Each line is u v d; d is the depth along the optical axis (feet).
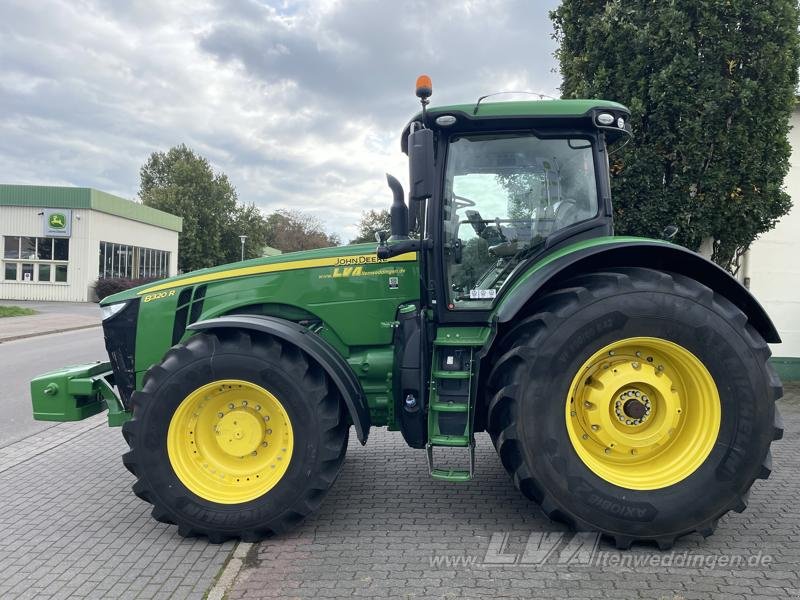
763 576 9.37
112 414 12.97
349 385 11.16
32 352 38.93
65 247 87.04
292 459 10.70
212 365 10.78
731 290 10.71
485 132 11.80
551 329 10.12
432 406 10.96
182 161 163.94
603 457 10.63
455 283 11.98
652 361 10.57
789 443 16.93
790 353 26.09
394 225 12.51
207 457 11.26
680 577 9.36
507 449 10.40
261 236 171.94
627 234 22.34
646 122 21.83
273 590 9.12
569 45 23.77
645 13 21.44
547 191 11.87
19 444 18.30
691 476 10.09
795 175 25.86
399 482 14.07
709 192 21.52
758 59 20.86
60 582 9.62
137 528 11.78
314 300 12.64
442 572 9.60
